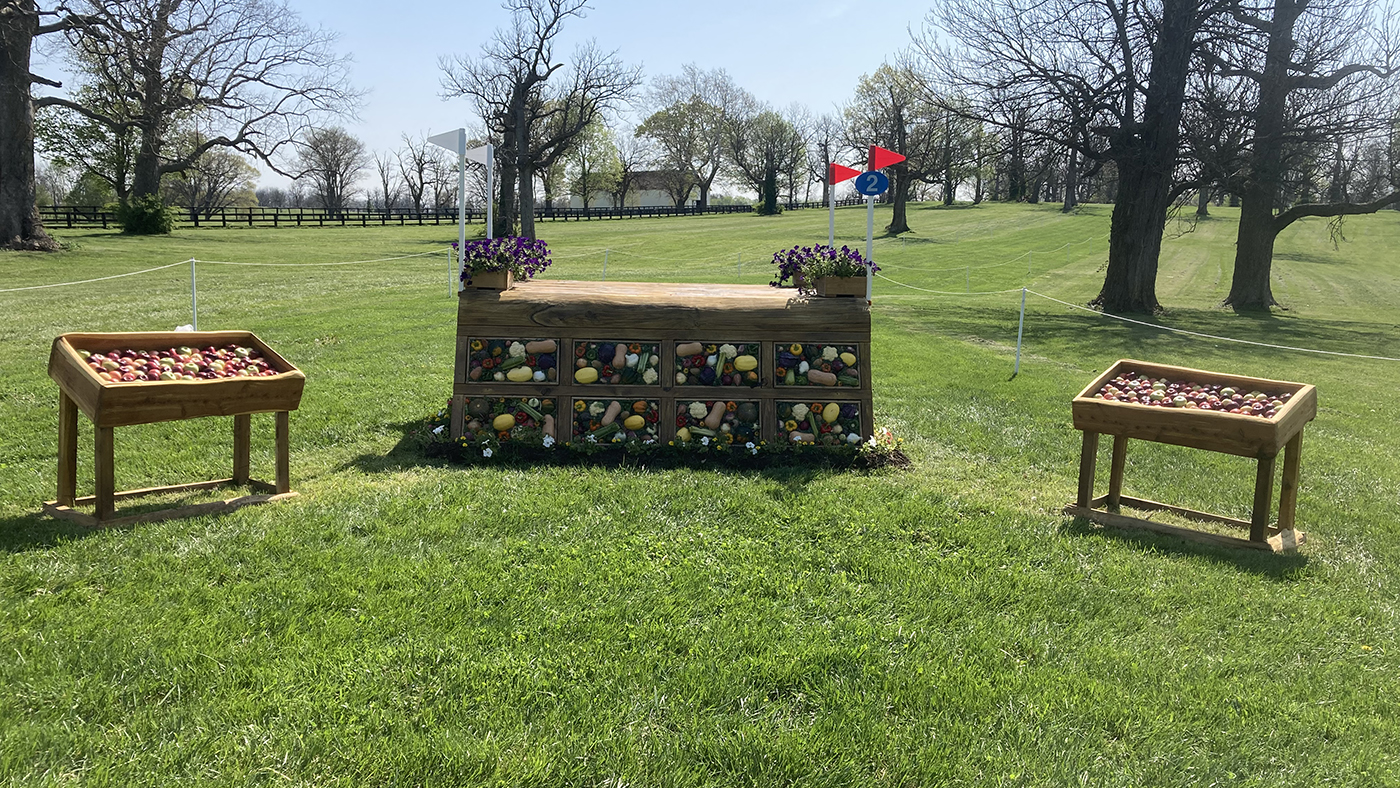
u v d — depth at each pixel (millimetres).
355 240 42406
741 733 2980
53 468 6035
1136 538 5398
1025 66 22750
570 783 2703
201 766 2678
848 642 3688
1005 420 8945
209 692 3070
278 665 3262
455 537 4762
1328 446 8656
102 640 3389
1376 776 2924
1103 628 4023
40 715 2889
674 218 71312
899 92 54875
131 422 4867
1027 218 64688
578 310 6949
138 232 40031
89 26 27578
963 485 6430
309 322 13656
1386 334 21969
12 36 27391
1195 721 3230
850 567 4605
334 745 2805
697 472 6301
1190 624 4105
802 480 6199
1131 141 22922
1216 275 37375
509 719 3004
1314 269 41750
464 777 2678
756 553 4699
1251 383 5863
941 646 3713
